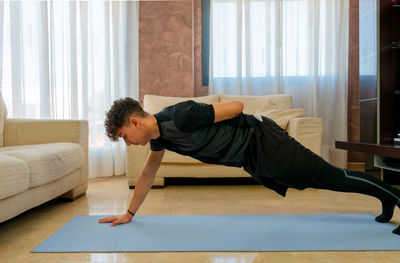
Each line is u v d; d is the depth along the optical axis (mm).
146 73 3453
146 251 1228
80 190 2297
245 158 1354
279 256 1174
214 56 3502
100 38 3275
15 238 1421
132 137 1207
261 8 3479
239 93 3445
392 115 2717
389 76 2715
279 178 1354
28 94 2914
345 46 3436
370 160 2873
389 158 2580
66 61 3047
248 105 3078
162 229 1493
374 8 2783
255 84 3520
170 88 3459
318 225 1550
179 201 2131
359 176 1432
